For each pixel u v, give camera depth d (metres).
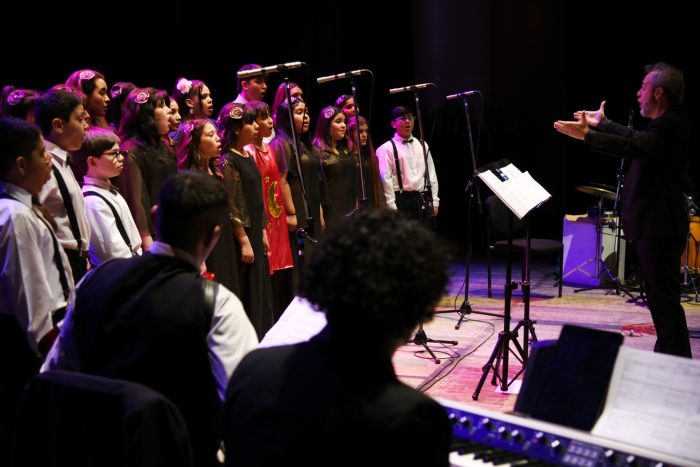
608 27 8.23
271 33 7.96
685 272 6.72
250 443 1.22
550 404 1.65
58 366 1.78
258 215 4.19
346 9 8.38
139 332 1.66
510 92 8.64
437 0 8.48
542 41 8.50
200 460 1.70
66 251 2.85
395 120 5.96
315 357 1.22
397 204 5.96
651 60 8.12
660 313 3.89
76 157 3.48
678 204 3.82
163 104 3.81
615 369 1.62
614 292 6.55
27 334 2.35
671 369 1.57
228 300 1.71
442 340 4.93
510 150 8.65
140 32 6.96
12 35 6.13
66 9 6.44
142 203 3.66
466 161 8.80
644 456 1.46
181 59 7.26
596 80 8.39
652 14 8.03
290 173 4.78
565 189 8.76
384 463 1.13
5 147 2.34
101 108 3.88
